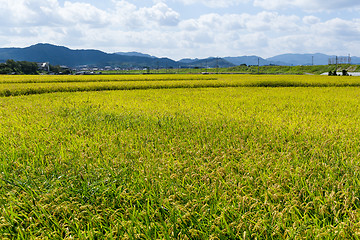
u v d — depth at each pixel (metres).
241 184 3.68
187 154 5.28
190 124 7.90
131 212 3.17
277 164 4.44
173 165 4.49
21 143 6.03
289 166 4.36
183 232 2.77
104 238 2.69
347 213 3.07
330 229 2.67
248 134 6.68
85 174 4.13
